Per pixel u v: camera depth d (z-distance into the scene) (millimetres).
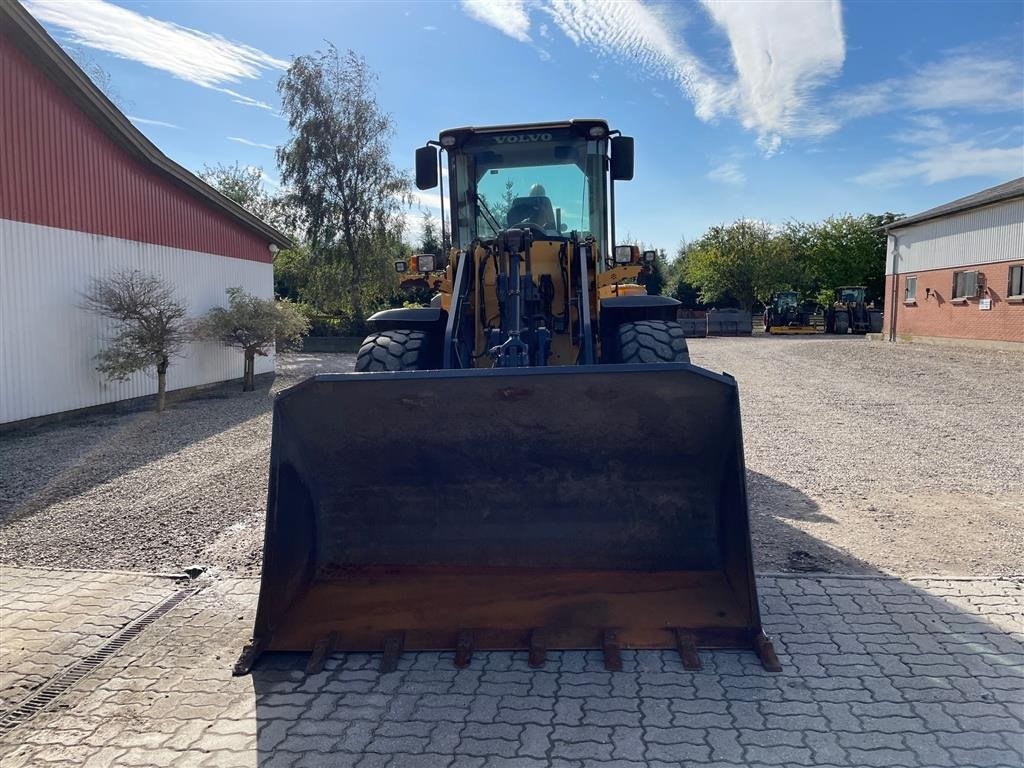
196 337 12672
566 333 5387
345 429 3619
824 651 3482
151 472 7230
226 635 3824
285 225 28172
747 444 8195
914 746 2744
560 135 5980
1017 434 8516
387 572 3820
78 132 10602
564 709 3055
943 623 3758
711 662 3402
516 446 3662
